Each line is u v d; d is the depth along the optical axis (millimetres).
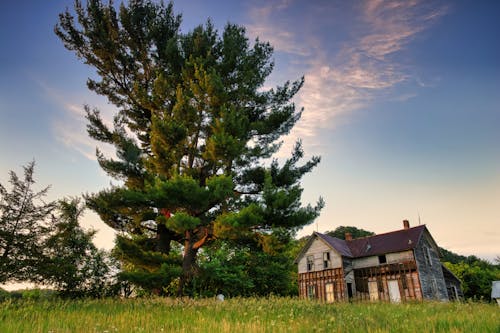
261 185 18156
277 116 18609
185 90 18484
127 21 19422
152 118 16469
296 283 43656
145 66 20156
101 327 6656
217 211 18172
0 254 15812
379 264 34094
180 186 14492
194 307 10203
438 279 34438
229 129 16469
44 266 16141
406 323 6934
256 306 10281
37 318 7809
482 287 46281
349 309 10531
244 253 32281
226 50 19453
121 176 17250
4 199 16406
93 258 17906
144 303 11180
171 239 18531
